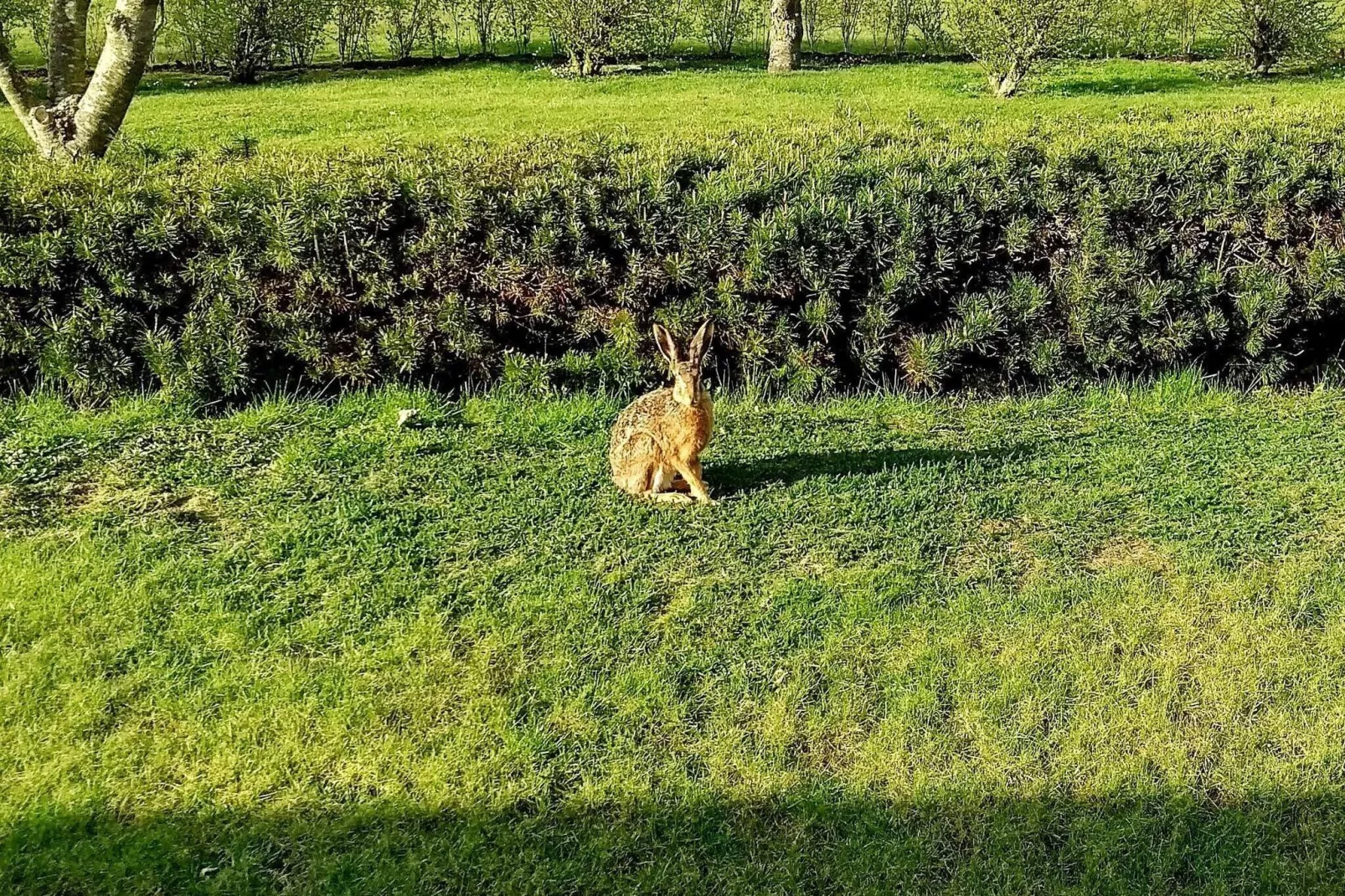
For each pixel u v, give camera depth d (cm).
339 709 388
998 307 707
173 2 2162
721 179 706
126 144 902
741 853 333
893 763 366
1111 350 716
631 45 2277
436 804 347
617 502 548
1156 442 634
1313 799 353
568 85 2050
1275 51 2080
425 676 407
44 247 640
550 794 355
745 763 366
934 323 729
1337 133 776
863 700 396
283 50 2262
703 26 2597
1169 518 532
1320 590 465
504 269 689
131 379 671
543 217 686
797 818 345
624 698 397
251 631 434
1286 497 554
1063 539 514
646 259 701
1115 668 415
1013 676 409
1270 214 730
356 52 2455
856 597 459
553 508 540
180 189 675
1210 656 422
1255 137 760
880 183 712
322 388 691
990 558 498
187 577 471
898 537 515
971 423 675
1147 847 335
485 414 665
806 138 802
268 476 578
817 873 326
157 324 671
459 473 582
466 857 330
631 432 542
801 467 599
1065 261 724
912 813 347
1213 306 727
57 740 372
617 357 698
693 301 703
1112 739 378
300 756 367
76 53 920
